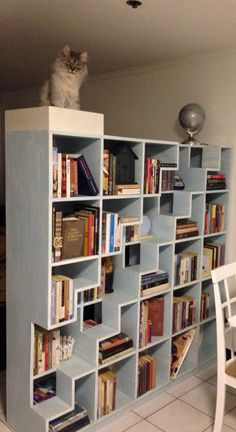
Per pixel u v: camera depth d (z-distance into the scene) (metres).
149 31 2.62
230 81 3.04
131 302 2.42
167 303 2.72
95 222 2.17
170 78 3.44
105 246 2.27
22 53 3.22
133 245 2.78
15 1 2.15
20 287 2.18
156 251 2.53
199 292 2.95
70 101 2.31
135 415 2.48
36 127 1.97
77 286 2.17
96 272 2.23
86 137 2.09
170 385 2.78
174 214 2.73
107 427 2.36
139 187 2.43
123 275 2.52
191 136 3.10
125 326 2.55
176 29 2.57
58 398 2.24
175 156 2.68
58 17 2.39
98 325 2.42
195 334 2.97
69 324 2.39
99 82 4.07
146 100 3.64
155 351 2.80
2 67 3.73
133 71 3.69
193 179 2.89
